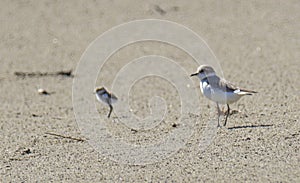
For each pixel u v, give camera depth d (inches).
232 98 477.1
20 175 408.8
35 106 598.2
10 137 493.4
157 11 1021.8
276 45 830.5
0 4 1074.1
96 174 403.9
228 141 451.8
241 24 947.3
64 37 900.0
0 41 886.4
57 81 698.8
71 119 542.9
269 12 1011.3
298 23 941.8
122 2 1080.2
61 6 1063.0
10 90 665.6
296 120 493.7
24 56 812.0
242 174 388.2
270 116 510.3
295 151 422.9
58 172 410.9
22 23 972.6
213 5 1059.3
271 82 649.6
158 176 394.6
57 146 465.4
